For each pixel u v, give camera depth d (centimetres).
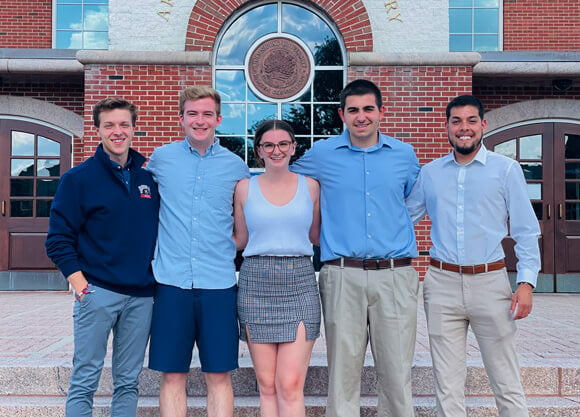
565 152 939
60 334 535
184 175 318
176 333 308
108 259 302
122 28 828
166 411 313
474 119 307
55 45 996
